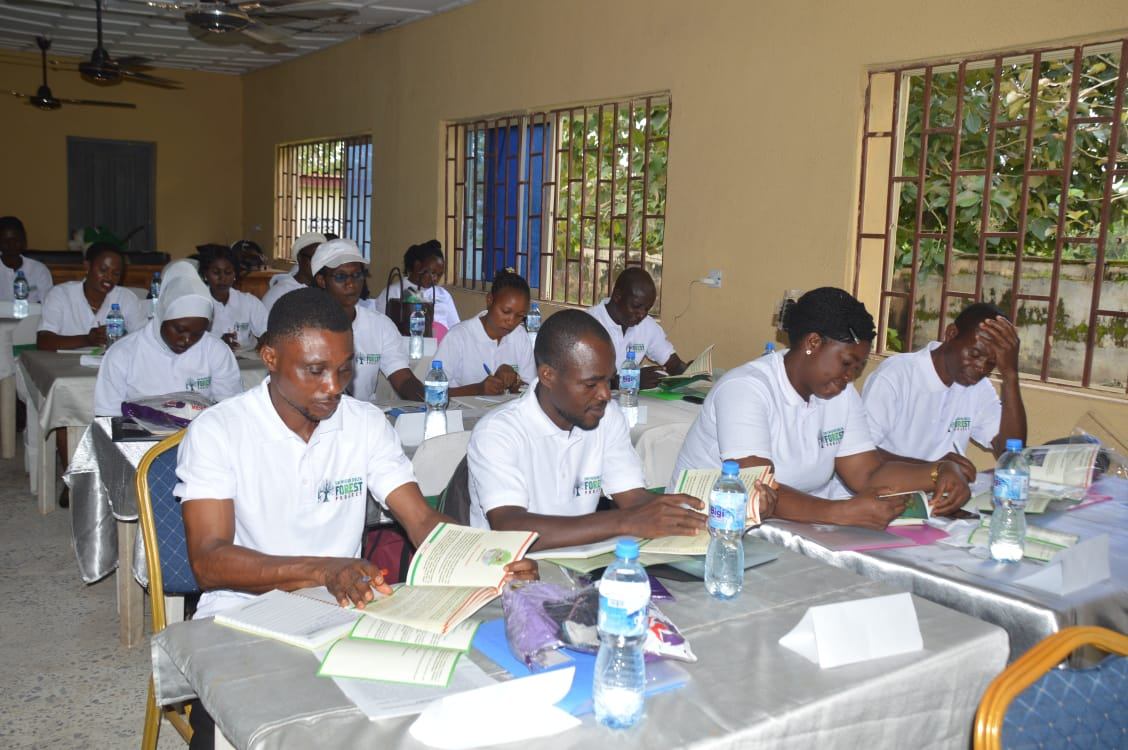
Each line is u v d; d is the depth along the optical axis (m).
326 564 1.62
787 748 1.24
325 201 10.31
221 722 1.22
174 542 2.19
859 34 4.54
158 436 2.88
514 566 1.62
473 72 7.44
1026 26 3.89
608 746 1.13
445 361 4.20
